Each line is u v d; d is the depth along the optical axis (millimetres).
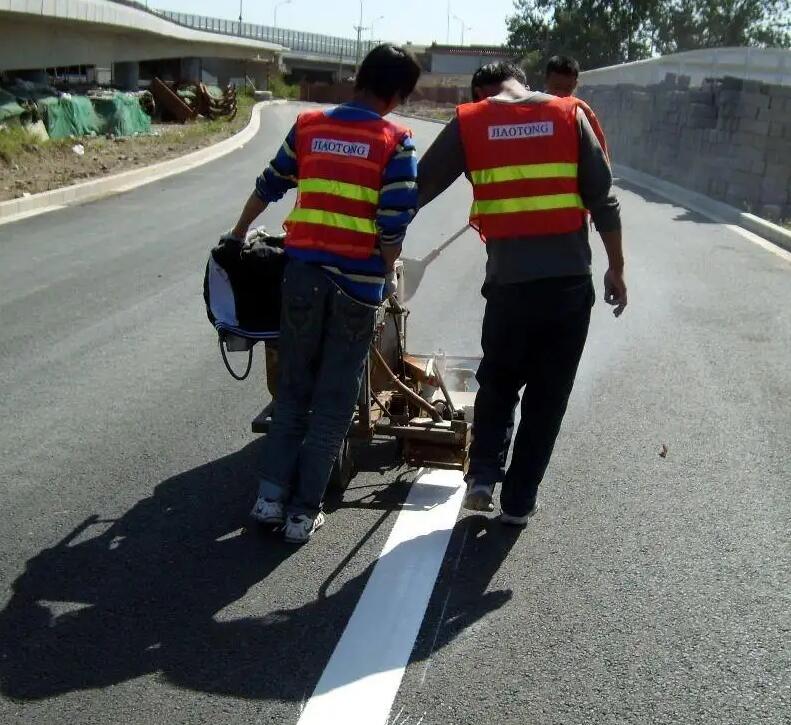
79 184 15836
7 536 3959
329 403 3820
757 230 12898
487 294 3871
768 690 3025
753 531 4109
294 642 3238
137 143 23562
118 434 5133
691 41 55219
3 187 15016
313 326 3717
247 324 3996
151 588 3566
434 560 3803
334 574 3686
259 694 2959
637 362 6539
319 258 3668
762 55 16328
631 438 5156
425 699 2945
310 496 3867
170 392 5855
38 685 2986
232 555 3824
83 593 3529
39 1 25781
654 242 11695
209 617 3383
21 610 3408
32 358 6566
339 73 95375
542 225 3668
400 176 3633
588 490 4492
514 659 3160
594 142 3695
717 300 8492
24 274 9336
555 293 3709
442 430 4250
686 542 3998
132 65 40562
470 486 3949
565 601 3527
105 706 2891
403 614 3416
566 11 57406
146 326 7457
